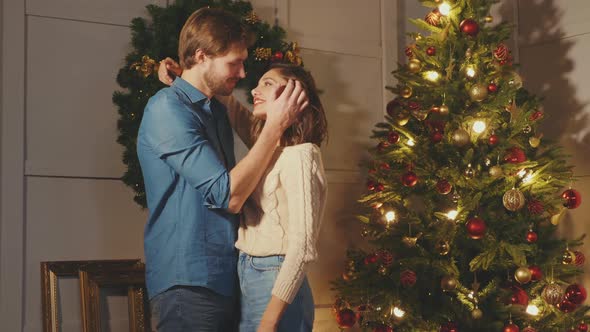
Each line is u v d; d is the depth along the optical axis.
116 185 3.69
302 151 2.01
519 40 4.43
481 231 3.15
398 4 4.73
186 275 1.99
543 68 4.33
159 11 3.65
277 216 2.00
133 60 3.61
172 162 2.01
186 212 2.02
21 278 3.43
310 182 1.96
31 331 3.43
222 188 1.94
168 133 2.01
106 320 3.47
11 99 3.48
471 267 3.22
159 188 2.05
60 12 3.62
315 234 1.94
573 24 4.19
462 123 3.38
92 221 3.62
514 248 3.20
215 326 2.04
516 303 3.19
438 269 3.35
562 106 4.23
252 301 1.99
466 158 3.27
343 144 4.36
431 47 3.52
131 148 3.53
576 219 4.13
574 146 4.16
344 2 4.45
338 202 4.32
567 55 4.21
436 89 3.43
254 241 2.01
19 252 3.43
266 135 1.97
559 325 3.36
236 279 2.09
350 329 4.27
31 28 3.56
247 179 1.95
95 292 3.44
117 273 3.53
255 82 3.85
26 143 3.51
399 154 3.55
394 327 3.49
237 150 3.88
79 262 3.49
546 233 3.45
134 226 3.71
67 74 3.62
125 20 3.75
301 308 2.00
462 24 3.42
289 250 1.89
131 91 3.62
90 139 3.64
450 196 3.53
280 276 1.88
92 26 3.68
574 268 3.44
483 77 3.41
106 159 3.67
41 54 3.57
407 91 3.56
